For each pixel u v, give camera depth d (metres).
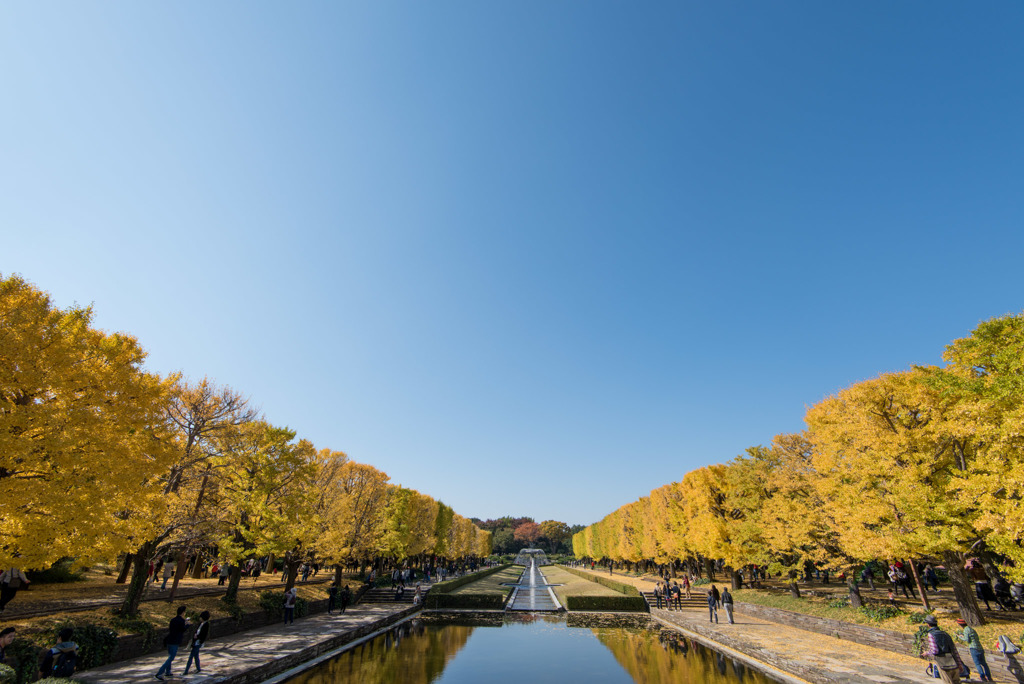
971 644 13.00
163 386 16.50
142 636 15.80
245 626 21.45
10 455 10.18
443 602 35.25
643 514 53.22
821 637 20.55
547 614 33.81
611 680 15.03
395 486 47.88
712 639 22.03
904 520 16.78
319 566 47.84
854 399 18.61
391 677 15.23
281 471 24.20
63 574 22.95
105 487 11.95
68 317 12.94
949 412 15.64
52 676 10.43
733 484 33.19
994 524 12.92
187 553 20.41
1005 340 13.38
